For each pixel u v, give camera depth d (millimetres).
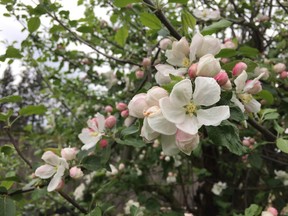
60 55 504
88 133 256
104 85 532
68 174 248
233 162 523
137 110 160
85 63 512
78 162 252
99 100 579
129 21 394
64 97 624
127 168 508
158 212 465
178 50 186
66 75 601
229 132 160
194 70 162
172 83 154
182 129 142
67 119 646
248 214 225
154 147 474
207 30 217
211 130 161
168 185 534
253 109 194
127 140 250
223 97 163
